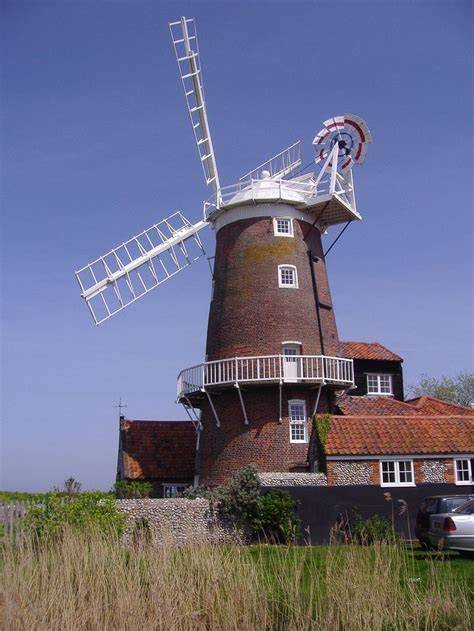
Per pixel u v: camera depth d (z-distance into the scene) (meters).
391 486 28.02
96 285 35.31
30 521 15.83
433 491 27.88
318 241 36.38
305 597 11.83
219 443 33.47
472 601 12.51
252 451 32.22
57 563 11.87
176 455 39.78
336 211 35.78
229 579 11.32
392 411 35.47
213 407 33.75
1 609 10.55
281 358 31.97
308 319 34.03
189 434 41.19
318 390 32.50
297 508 26.14
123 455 39.97
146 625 10.52
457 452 29.73
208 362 33.03
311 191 35.81
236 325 33.75
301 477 28.11
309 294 34.56
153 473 38.56
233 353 33.47
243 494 25.94
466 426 31.19
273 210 34.84
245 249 34.59
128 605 10.62
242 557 12.51
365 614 10.64
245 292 33.97
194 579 11.69
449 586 12.20
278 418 32.25
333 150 35.03
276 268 34.09
